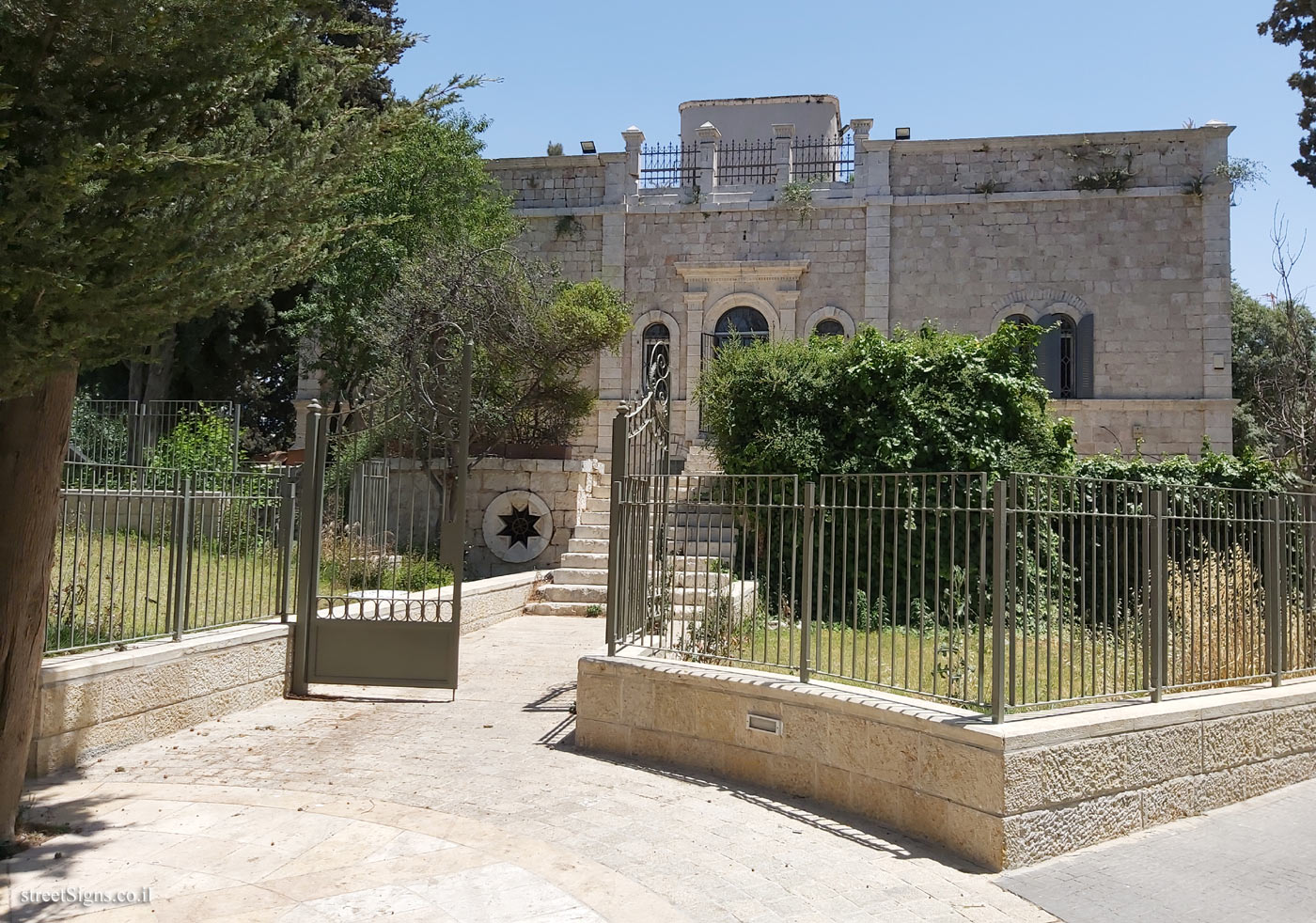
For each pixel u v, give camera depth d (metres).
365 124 5.73
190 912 4.27
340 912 4.29
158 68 4.98
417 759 6.78
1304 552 7.45
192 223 4.87
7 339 4.33
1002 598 5.35
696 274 23.58
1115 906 4.55
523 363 16.67
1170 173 22.03
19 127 4.68
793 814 5.74
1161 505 6.23
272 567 9.04
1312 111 15.08
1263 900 4.64
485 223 20.84
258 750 6.93
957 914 4.43
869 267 22.95
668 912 4.36
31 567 5.07
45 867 4.76
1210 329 21.58
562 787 6.18
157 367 24.61
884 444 12.73
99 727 6.61
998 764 4.96
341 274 18.97
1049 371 22.05
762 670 6.79
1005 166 22.69
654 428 9.74
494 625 12.65
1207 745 5.99
